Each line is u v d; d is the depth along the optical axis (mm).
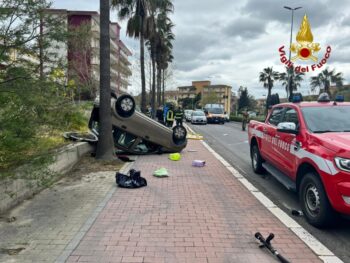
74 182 7387
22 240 4344
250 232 4680
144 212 5434
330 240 4574
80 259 3842
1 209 5270
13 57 4840
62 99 5438
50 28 4984
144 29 26141
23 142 4754
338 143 4684
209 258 3896
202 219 5156
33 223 4922
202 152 12688
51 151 5520
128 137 11305
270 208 5730
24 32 4773
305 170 5473
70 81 5598
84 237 4434
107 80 9789
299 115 6102
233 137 20547
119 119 10766
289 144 6059
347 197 4297
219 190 6875
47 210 5496
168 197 6305
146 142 11891
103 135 9836
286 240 4438
